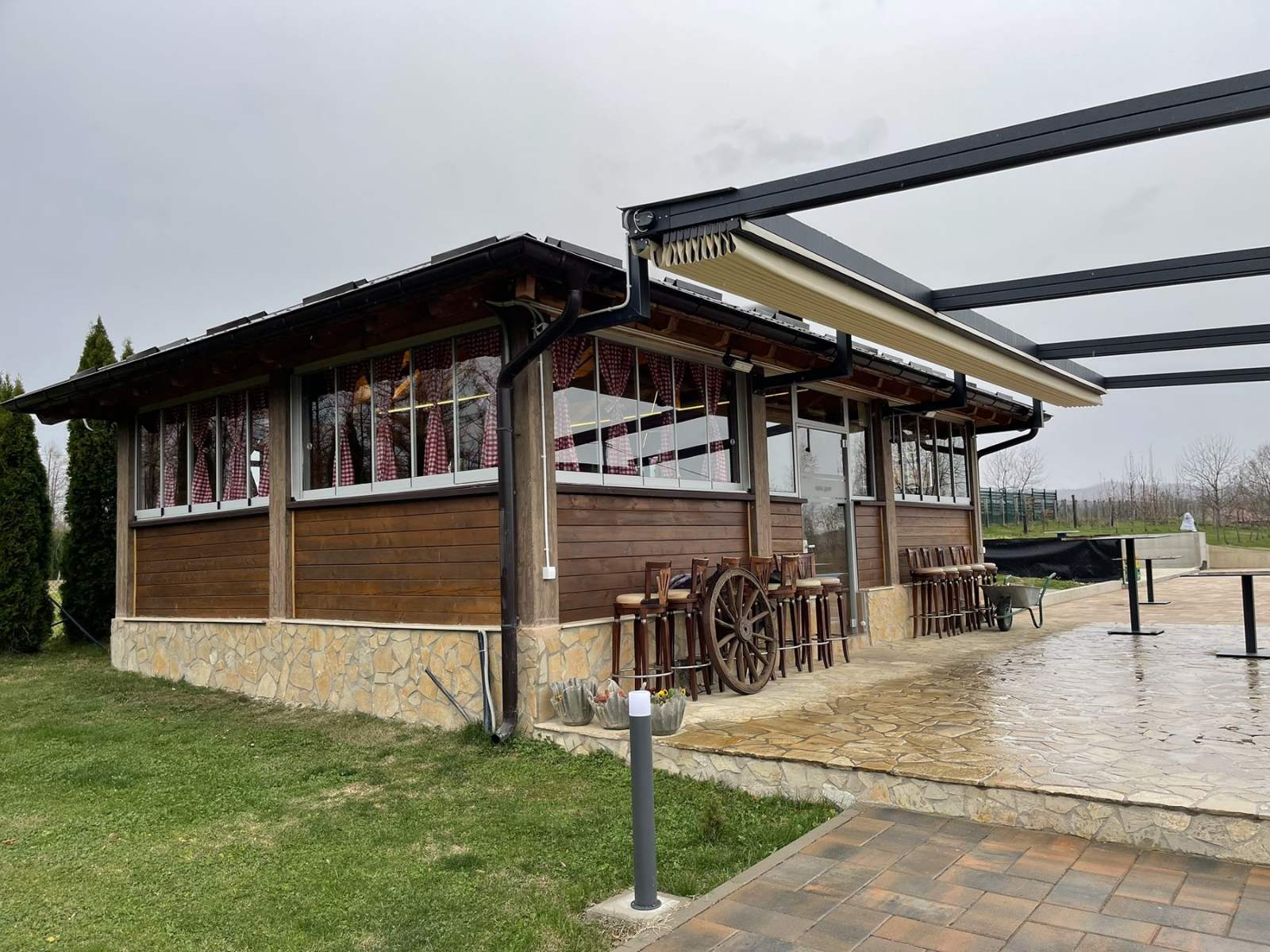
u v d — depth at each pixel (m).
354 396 7.32
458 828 4.23
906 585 10.52
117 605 9.69
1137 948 2.71
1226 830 3.36
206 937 3.18
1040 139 3.82
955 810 3.95
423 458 6.70
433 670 6.34
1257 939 2.73
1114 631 9.80
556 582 6.00
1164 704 5.50
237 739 6.27
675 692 5.30
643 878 3.23
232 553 8.36
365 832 4.24
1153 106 3.62
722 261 4.81
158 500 9.47
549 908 3.28
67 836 4.34
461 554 6.32
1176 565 20.48
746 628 6.65
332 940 3.12
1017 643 9.19
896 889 3.23
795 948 2.82
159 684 8.55
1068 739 4.64
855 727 5.14
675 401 7.46
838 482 9.80
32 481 11.21
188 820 4.55
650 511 7.00
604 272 5.48
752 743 4.79
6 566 10.86
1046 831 3.73
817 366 8.23
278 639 7.59
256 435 8.30
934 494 11.83
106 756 5.89
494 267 5.11
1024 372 8.30
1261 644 8.27
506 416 5.87
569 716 5.57
